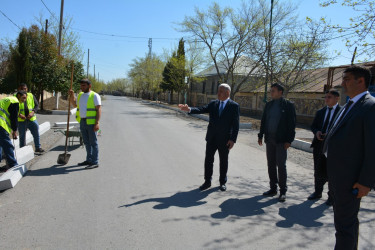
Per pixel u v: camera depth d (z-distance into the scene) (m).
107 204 4.32
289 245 3.33
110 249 3.11
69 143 8.77
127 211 4.10
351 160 2.59
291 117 4.68
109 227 3.60
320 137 4.73
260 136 5.14
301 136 13.12
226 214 4.13
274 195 5.02
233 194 4.98
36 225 3.59
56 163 6.59
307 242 3.42
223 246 3.26
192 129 14.44
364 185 2.47
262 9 18.64
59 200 4.41
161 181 5.54
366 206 4.64
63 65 19.34
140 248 3.15
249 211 4.27
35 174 5.68
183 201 4.56
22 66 16.86
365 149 2.48
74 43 22.28
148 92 66.44
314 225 3.87
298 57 14.34
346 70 2.71
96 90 49.06
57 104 20.55
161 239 3.36
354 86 2.65
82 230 3.50
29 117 7.18
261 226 3.79
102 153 7.81
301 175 6.45
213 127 5.06
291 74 15.16
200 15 20.62
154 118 19.88
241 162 7.48
